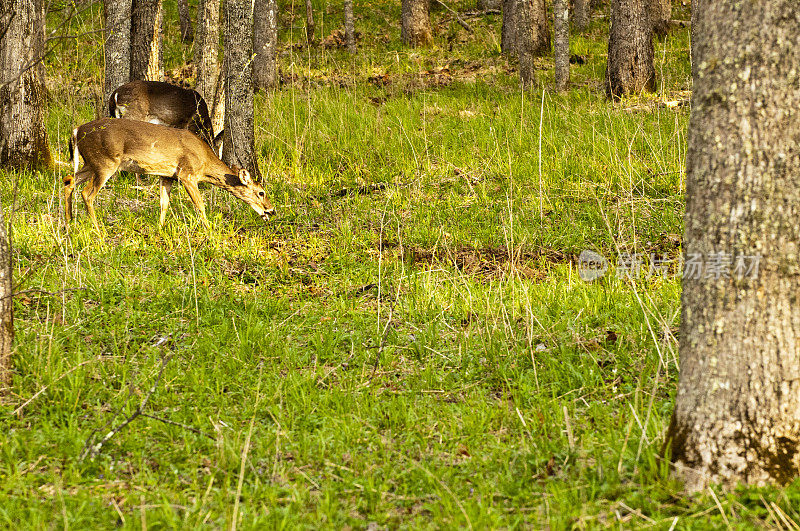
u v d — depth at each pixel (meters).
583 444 7.26
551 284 11.99
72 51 32.41
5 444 7.06
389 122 23.55
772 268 5.91
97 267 12.23
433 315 11.02
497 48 36.53
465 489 6.65
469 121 23.55
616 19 27.44
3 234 8.23
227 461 7.03
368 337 10.41
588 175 18.47
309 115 23.25
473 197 17.45
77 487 6.64
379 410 8.19
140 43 20.67
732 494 5.93
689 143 6.31
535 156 19.75
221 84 19.92
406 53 36.12
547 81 30.36
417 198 17.42
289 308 11.43
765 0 5.74
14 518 6.05
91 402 8.32
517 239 14.40
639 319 10.27
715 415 6.16
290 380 8.84
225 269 13.04
